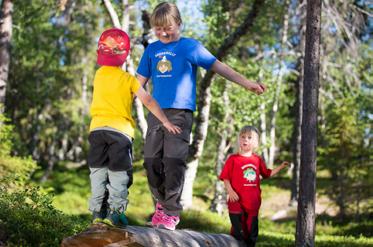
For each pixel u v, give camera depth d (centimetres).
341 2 1878
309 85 814
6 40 1748
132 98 475
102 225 451
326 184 2858
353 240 1414
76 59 3297
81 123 3466
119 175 457
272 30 2322
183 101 518
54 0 1739
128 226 485
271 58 2425
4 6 1761
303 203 810
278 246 1302
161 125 515
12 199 600
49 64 3005
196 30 1772
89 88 3516
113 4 1557
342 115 2183
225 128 2077
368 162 2150
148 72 550
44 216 600
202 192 2617
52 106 3378
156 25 530
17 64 3048
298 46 2448
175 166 506
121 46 476
